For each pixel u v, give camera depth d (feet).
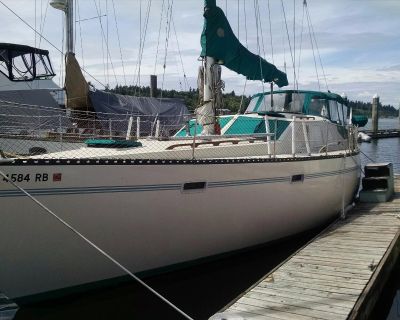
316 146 27.32
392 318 20.24
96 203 15.71
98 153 18.37
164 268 18.76
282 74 27.84
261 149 23.08
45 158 14.85
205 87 23.16
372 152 104.94
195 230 18.92
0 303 15.19
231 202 19.79
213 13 21.17
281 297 16.03
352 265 19.01
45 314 16.33
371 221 26.55
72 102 34.96
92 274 16.67
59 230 15.26
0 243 14.43
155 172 16.93
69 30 40.34
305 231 25.63
